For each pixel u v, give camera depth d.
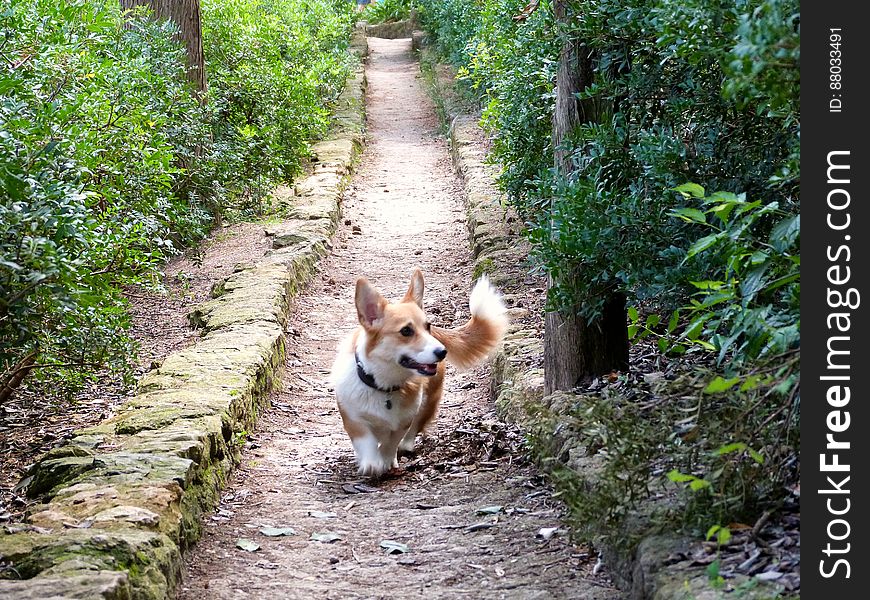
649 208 3.75
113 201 4.31
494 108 6.11
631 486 3.18
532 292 5.35
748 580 2.90
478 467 4.05
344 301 6.07
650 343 4.33
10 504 3.59
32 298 3.37
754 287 3.09
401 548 3.52
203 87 7.00
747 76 2.83
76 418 4.37
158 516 3.31
